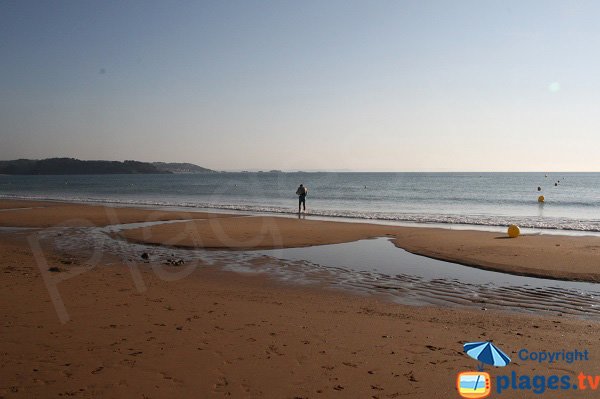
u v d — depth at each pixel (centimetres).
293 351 563
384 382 473
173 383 463
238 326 665
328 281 1030
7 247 1472
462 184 8294
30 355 532
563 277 1036
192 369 500
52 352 543
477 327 682
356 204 3731
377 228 1938
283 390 452
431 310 790
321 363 524
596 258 1210
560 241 1526
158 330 636
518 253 1300
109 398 428
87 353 542
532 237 1642
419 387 461
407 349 575
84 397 429
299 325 678
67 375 477
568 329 674
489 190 6125
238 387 457
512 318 738
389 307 812
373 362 529
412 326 683
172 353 548
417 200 4234
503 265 1155
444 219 2398
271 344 588
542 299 866
